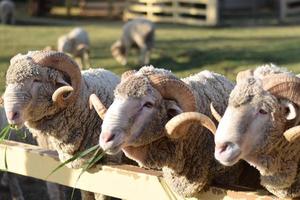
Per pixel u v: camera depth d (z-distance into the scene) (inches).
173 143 176.9
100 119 218.2
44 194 302.0
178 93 173.5
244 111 154.4
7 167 228.5
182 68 567.5
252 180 192.9
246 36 769.6
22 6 1259.2
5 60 599.5
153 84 171.0
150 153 176.2
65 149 213.2
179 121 166.9
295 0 990.4
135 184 192.4
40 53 206.1
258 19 965.8
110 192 200.1
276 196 169.5
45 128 211.3
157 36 800.3
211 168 184.9
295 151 162.7
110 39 786.2
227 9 1061.1
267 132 155.9
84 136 215.5
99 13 1081.4
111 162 205.8
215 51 642.8
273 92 156.6
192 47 682.8
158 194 188.4
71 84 208.8
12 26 938.1
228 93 197.9
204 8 990.4
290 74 163.5
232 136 152.0
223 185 182.7
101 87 224.8
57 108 207.8
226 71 530.3
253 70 174.2
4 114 273.1
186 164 182.9
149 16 1009.5
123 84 169.8
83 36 607.8
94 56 660.1
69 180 212.5
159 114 171.0
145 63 610.9
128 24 624.4
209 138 184.7
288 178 164.9
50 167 216.7
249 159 159.0
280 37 744.3
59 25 956.0
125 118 165.6
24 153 221.8
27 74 200.5
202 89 192.4
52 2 1119.6
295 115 156.3
